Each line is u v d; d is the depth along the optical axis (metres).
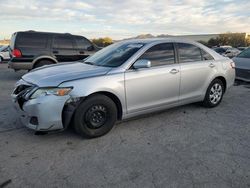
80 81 3.71
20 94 3.81
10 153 3.46
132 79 4.13
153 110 4.55
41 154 3.44
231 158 3.36
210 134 4.15
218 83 5.57
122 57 4.35
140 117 4.92
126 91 4.09
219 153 3.49
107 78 3.91
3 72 12.34
